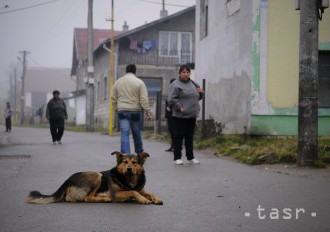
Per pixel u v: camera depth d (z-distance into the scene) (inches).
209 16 756.0
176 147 449.1
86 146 682.2
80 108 2031.3
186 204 265.0
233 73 631.2
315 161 406.6
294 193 294.7
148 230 209.6
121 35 1371.8
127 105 452.8
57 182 346.9
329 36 574.6
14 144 725.3
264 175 371.9
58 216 236.2
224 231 208.2
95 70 1739.7
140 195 265.9
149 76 1407.5
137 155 274.8
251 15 562.3
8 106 1307.8
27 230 209.9
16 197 286.8
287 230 209.6
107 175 275.3
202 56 799.7
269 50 560.7
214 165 438.3
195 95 443.2
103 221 225.8
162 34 1430.9
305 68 405.1
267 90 560.1
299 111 410.3
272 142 516.4
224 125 662.5
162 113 1135.0
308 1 405.7
